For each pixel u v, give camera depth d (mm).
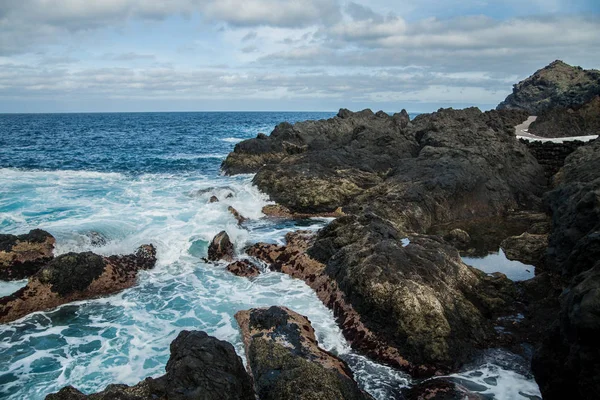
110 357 10367
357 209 20125
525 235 16219
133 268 14852
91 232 16266
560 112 34844
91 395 7211
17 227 17141
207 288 13977
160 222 18453
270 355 9148
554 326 8141
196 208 20844
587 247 10180
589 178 16297
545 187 24594
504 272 14289
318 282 13609
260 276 14797
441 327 10234
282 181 23766
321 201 22188
